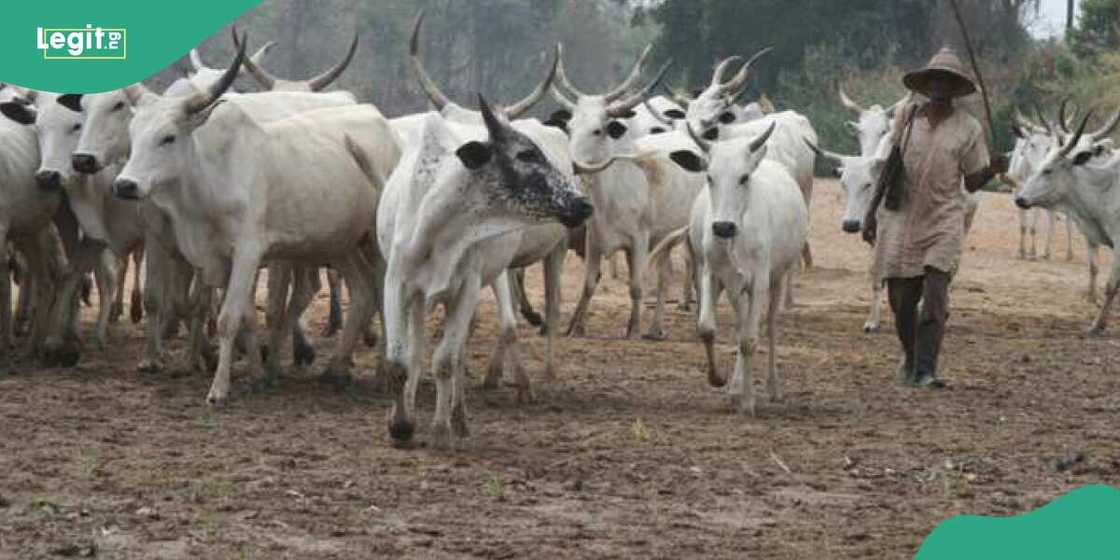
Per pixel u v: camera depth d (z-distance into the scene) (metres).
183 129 14.01
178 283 15.34
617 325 20.77
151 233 15.10
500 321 14.66
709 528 10.39
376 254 15.37
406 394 12.28
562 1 75.69
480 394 15.07
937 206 15.77
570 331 19.39
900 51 59.16
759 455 12.56
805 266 28.12
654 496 11.17
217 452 12.03
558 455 12.34
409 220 12.19
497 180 11.98
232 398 14.27
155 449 12.09
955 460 12.57
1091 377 17.41
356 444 12.49
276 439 12.57
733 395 14.79
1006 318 22.77
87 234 15.86
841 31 58.62
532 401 14.70
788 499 11.23
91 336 18.14
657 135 20.03
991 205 41.12
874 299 20.62
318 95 16.33
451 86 70.62
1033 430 13.95
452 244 12.15
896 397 15.48
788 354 18.33
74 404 13.79
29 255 16.41
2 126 15.90
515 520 10.41
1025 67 52.59
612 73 84.25
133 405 13.84
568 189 12.05
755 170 14.91
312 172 14.75
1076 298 25.62
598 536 10.10
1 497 10.41
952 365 17.94
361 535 9.95
